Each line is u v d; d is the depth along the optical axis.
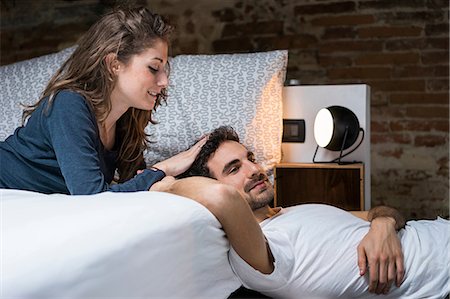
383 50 4.34
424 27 4.27
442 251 2.03
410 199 4.35
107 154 2.34
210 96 3.17
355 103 3.19
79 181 1.99
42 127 2.13
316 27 4.45
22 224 1.43
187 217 1.59
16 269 1.25
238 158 2.43
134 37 2.20
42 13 4.88
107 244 1.40
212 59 3.28
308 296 1.93
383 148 4.39
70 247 1.35
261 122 3.12
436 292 1.99
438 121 4.28
